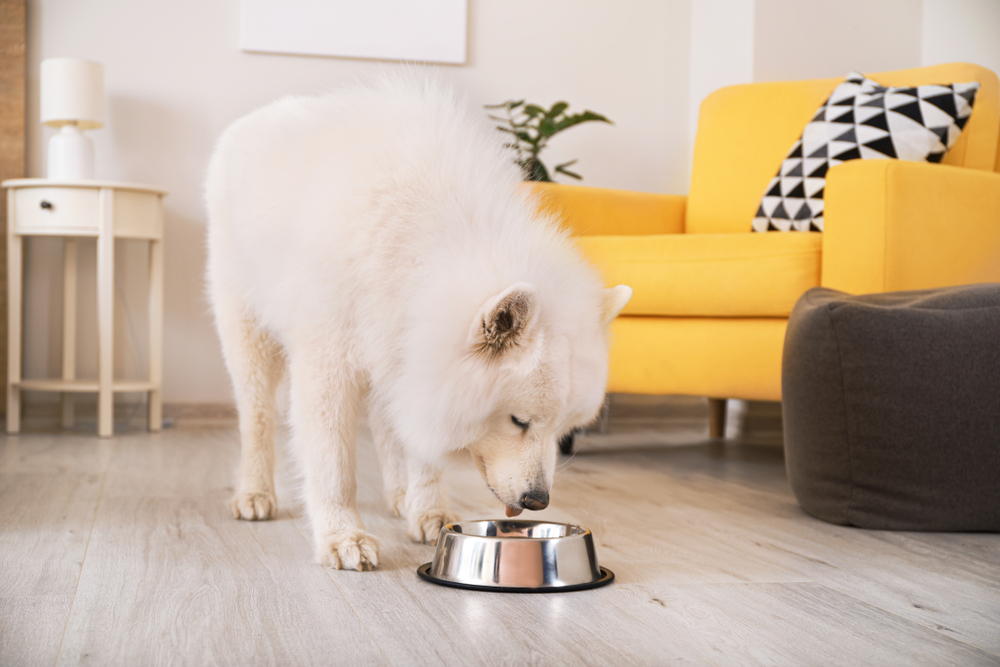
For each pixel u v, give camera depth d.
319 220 1.37
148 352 3.85
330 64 3.99
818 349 1.87
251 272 1.59
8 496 2.08
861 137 2.80
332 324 1.41
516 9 4.15
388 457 1.94
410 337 1.32
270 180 1.49
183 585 1.34
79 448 2.99
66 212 3.27
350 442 1.50
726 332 2.57
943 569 1.52
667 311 2.65
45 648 1.05
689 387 2.65
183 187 3.88
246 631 1.13
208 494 2.15
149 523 1.80
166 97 3.86
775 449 3.30
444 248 1.33
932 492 1.79
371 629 1.15
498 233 1.38
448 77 4.11
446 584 1.36
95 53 3.79
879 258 2.21
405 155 1.40
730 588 1.39
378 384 1.44
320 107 1.57
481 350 1.28
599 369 1.38
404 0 4.01
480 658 1.04
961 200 2.33
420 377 1.31
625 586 1.39
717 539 1.75
